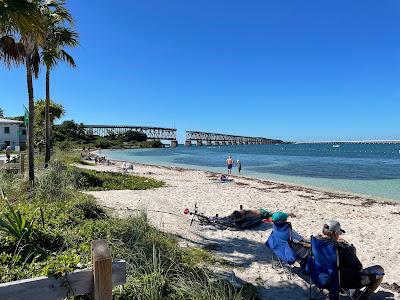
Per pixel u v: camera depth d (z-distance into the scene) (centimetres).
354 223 1113
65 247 511
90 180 1783
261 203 1489
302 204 1502
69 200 949
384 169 3719
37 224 576
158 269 488
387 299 555
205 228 955
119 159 5916
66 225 623
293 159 5894
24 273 374
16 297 267
